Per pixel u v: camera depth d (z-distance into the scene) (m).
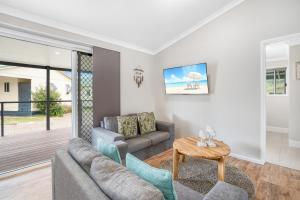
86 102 3.22
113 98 3.47
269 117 5.03
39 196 1.92
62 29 2.72
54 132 4.91
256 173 2.47
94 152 1.35
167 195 0.97
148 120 3.50
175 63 3.98
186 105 3.83
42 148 3.50
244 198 1.07
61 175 1.34
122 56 3.68
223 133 3.23
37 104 6.47
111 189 0.89
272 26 2.63
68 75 7.24
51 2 2.22
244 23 2.90
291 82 3.64
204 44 3.44
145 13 2.87
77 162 1.31
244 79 2.93
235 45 3.02
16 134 4.68
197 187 2.14
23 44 3.33
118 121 3.12
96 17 2.71
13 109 6.50
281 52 4.27
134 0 2.53
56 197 1.53
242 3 2.92
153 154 3.11
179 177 2.38
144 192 0.78
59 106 7.09
